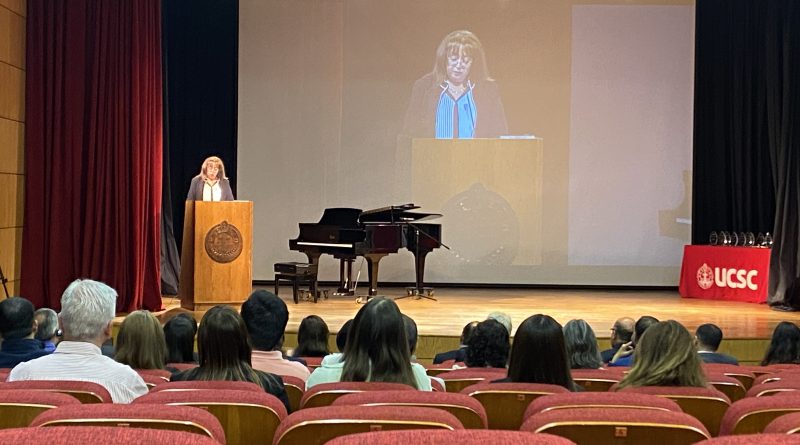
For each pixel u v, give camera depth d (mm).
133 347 3836
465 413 2074
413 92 11688
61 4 8531
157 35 9188
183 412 1702
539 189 11695
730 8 11469
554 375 3197
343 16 11664
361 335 3051
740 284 10289
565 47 11664
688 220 11695
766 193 11141
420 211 11711
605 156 11695
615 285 11703
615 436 1772
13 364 3928
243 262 8461
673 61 11656
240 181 11703
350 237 9641
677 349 3039
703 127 11734
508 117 11695
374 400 2080
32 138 8453
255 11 11656
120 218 8719
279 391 3076
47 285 8531
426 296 10367
